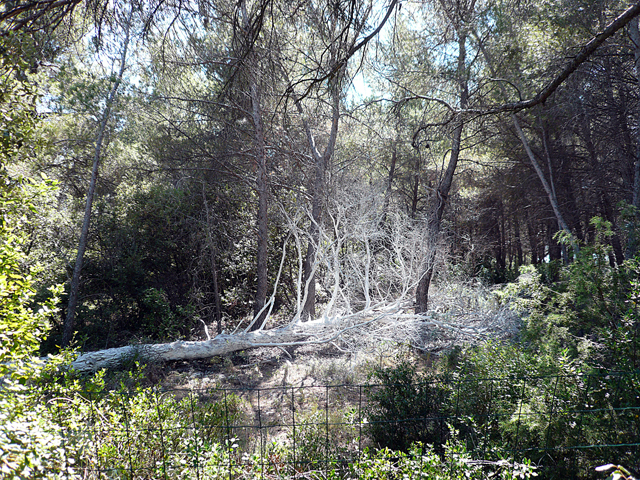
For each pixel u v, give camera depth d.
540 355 4.45
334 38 4.30
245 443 4.53
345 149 15.02
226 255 12.35
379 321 9.60
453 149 11.57
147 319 11.15
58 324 10.81
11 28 5.17
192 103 12.16
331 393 6.91
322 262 10.66
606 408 3.42
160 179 12.82
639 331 3.86
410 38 9.17
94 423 3.26
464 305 10.97
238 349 9.33
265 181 11.66
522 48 9.28
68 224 11.34
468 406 4.19
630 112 9.76
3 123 5.25
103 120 10.29
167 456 3.02
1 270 2.84
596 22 8.23
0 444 1.87
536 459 3.41
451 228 16.06
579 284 4.47
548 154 11.78
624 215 4.96
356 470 2.92
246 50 4.38
